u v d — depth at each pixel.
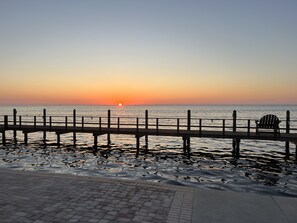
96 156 18.77
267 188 11.16
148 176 13.14
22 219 4.65
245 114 99.81
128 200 5.56
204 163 16.44
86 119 63.56
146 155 19.16
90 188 6.34
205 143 25.53
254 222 4.54
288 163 16.44
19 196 5.80
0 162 16.56
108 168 14.99
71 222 4.54
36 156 18.70
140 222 4.54
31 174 7.54
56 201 5.50
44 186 6.49
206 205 5.29
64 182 6.81
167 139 28.73
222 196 5.80
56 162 16.66
